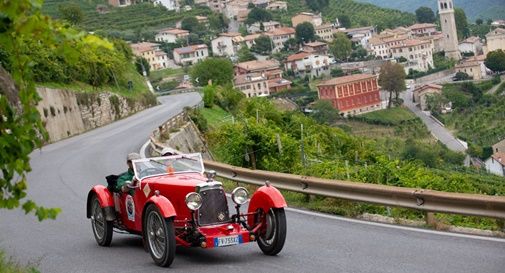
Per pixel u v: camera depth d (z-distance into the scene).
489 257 10.32
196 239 10.18
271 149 26.67
